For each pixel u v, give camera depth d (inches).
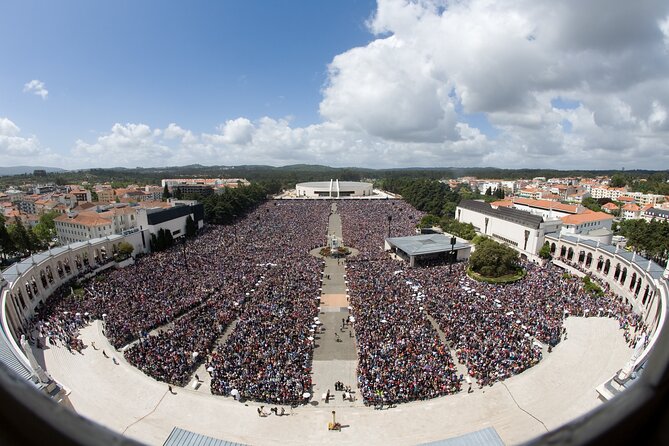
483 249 3526.1
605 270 3474.4
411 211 7800.2
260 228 5826.8
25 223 6422.2
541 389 1804.9
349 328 2466.8
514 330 2241.6
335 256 4264.3
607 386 1523.1
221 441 1382.9
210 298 2844.5
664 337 139.3
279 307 2637.8
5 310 2180.1
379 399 1728.6
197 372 1966.0
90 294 2878.9
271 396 1758.1
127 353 2063.2
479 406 1710.1
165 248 4441.4
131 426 1626.5
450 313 2492.6
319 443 1544.0
